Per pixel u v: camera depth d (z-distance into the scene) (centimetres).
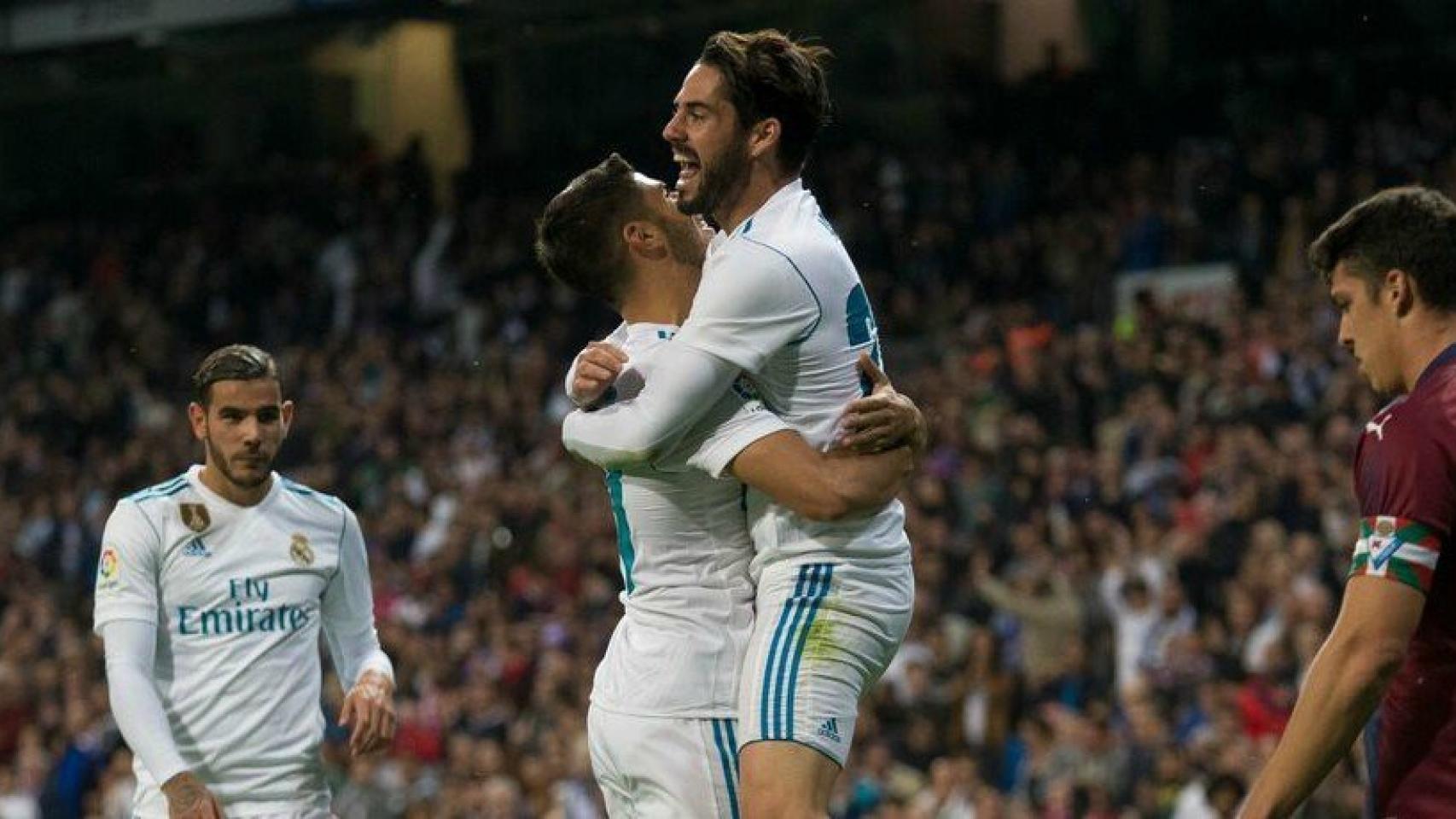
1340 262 432
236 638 596
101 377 2611
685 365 450
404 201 2783
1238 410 1599
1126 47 2600
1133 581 1389
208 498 600
